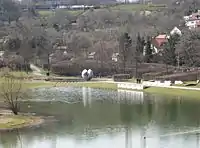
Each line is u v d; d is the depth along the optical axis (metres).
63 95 139.62
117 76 172.75
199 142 78.06
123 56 194.88
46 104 120.50
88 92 147.12
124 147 76.56
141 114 105.31
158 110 110.19
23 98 130.75
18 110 107.75
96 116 103.25
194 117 100.12
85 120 98.25
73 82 169.88
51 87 160.88
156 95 136.12
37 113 105.81
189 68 171.00
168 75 160.50
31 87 158.62
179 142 78.25
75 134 85.38
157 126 91.50
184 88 140.62
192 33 188.75
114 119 99.38
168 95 134.62
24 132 86.44
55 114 105.19
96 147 77.00
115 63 195.25
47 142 80.00
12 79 147.62
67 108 114.06
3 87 130.25
